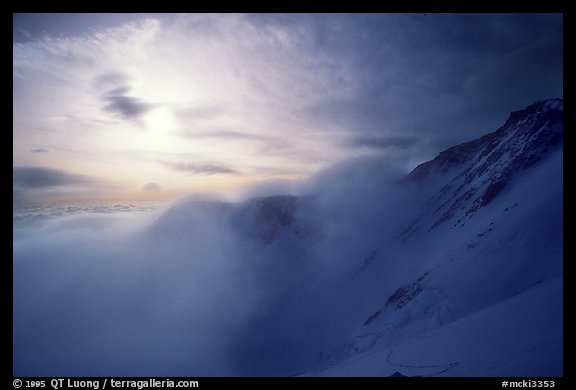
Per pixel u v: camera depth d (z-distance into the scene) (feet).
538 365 61.00
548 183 206.80
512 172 286.87
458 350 87.30
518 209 208.13
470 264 186.29
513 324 88.02
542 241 156.25
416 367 86.79
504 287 146.20
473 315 118.21
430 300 178.81
